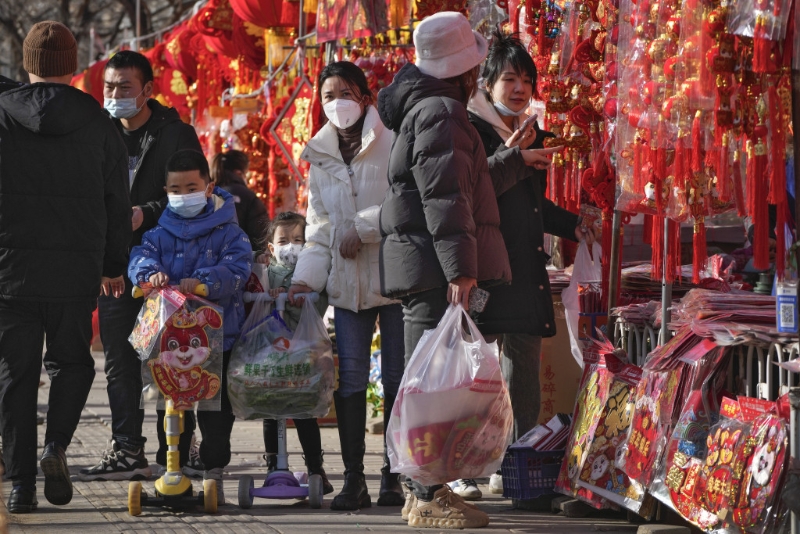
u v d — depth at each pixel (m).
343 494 7.21
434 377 6.27
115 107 8.11
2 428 6.95
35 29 7.07
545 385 8.53
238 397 7.08
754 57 4.96
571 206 8.16
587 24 7.44
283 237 8.02
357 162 7.43
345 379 7.28
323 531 6.41
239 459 9.87
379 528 6.52
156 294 6.91
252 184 16.27
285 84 15.79
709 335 5.84
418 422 6.30
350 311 7.34
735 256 8.31
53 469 6.83
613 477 6.64
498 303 7.26
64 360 7.11
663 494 6.08
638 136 6.17
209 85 19.70
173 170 7.17
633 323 7.10
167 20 38.22
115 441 8.48
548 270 9.12
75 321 7.04
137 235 8.10
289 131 13.77
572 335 7.93
